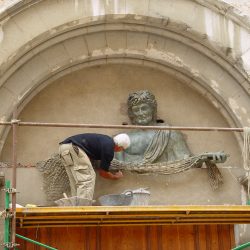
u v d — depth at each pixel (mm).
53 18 11930
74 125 10477
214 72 12484
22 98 12039
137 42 12461
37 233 11531
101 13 12016
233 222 11430
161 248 11719
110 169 12070
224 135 12812
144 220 11086
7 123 10461
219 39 12211
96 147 11633
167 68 12742
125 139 11680
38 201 11930
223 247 11852
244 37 12219
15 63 11953
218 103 12656
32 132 12461
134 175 12258
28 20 11875
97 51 12430
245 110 12352
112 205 11219
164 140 12406
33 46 11969
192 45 12438
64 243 11562
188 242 11805
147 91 12531
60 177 12008
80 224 11125
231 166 12602
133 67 12930
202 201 12266
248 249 11992
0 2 11953
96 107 12742
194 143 12750
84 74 12812
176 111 12859
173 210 10500
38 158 12336
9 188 10070
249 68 12125
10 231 10102
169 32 12375
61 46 12250
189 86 12867
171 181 12305
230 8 12164
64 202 11055
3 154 12164
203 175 12383
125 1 12102
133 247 11664
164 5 12188
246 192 12328
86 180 11555
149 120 12477
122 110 12789
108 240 11648
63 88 12719
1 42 11734
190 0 12250
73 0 12008
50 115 12562
